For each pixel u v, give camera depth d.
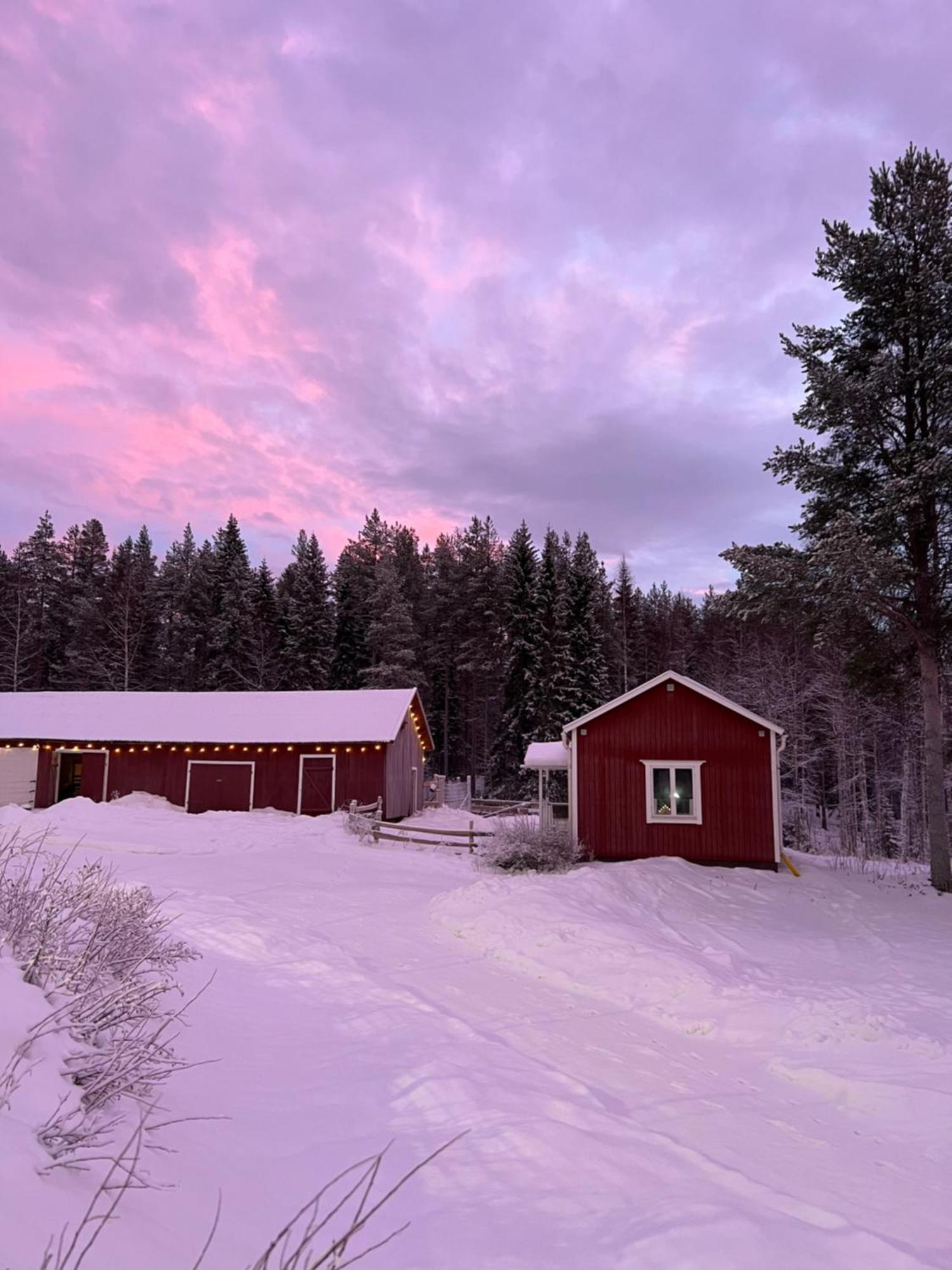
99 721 31.03
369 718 29.86
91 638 56.41
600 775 20.53
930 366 19.06
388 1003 7.08
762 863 19.50
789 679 35.69
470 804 38.66
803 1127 5.24
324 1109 4.53
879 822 34.59
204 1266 2.51
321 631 56.34
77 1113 3.05
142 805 28.59
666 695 20.56
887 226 20.20
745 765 19.97
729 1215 3.46
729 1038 7.24
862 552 17.25
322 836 21.77
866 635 20.36
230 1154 3.67
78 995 4.06
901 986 9.01
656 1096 5.53
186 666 58.75
